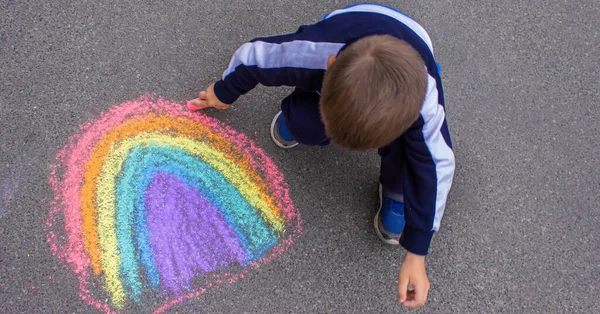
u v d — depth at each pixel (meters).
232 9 2.12
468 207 2.05
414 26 1.56
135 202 1.90
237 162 1.99
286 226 1.96
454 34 2.23
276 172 2.00
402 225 1.95
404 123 1.27
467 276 1.99
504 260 2.02
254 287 1.88
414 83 1.23
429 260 1.99
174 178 1.94
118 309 1.81
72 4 2.03
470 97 2.16
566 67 2.26
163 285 1.85
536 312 1.99
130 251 1.86
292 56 1.43
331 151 2.05
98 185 1.90
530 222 2.07
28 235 1.82
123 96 1.97
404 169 1.55
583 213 2.11
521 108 2.18
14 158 1.87
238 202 1.96
